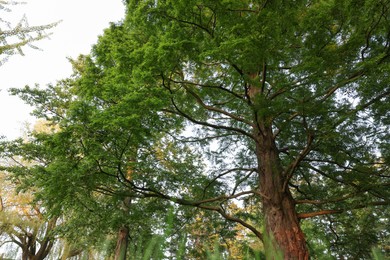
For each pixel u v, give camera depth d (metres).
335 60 6.01
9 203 14.70
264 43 5.84
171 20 7.17
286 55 6.65
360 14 5.50
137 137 6.57
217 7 6.33
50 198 7.07
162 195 7.74
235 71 6.93
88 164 6.75
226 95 9.26
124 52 7.09
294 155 9.40
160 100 6.23
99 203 9.51
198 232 10.03
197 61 6.79
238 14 6.52
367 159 8.80
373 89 6.88
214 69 8.84
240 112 9.62
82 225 8.89
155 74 6.90
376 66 5.59
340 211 7.80
